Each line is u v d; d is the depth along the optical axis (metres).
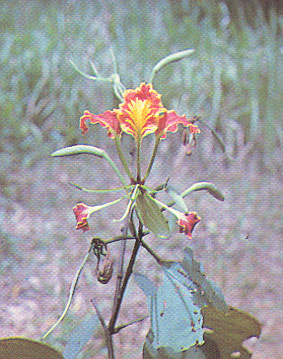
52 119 2.37
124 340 1.15
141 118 0.52
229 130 2.42
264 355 1.15
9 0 2.59
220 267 1.56
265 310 1.37
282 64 2.66
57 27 2.57
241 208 1.91
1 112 2.32
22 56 2.49
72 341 0.50
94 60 2.52
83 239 1.63
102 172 2.03
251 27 2.77
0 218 1.72
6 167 2.04
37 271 1.44
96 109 2.41
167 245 1.60
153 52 2.57
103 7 2.63
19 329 1.21
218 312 0.52
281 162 2.33
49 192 1.91
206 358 0.52
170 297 0.52
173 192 0.50
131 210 0.52
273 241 1.72
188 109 2.46
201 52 2.61
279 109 2.54
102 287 1.37
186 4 2.71
